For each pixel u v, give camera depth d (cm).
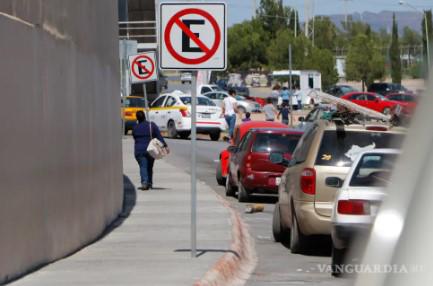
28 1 2348
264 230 3859
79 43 3048
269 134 4856
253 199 5141
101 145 3497
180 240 3219
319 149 2959
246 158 4850
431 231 691
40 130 2436
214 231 3484
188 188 5325
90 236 3172
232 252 2889
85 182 3094
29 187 2317
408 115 780
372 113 3453
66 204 2766
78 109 2994
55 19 2659
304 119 8788
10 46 2153
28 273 2317
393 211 756
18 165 2214
